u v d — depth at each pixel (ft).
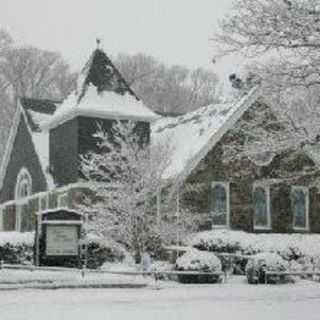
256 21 57.11
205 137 121.08
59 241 92.22
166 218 108.47
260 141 69.00
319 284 83.76
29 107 151.02
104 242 100.58
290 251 99.76
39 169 139.33
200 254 84.07
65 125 129.70
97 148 124.36
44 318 52.95
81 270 83.71
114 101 127.54
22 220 147.74
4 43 260.21
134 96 130.52
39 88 259.39
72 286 73.87
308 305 62.85
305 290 75.31
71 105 126.82
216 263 83.71
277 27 56.54
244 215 122.72
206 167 119.34
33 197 140.05
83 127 124.26
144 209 100.89
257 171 124.47
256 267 83.61
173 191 109.19
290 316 55.16
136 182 101.40
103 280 76.84
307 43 56.80
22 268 89.20
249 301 65.62
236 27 57.93
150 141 127.85
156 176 102.37
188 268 82.79
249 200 123.34
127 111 126.62
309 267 94.58
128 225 100.27
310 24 55.67
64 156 129.49
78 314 55.47
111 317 53.88
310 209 130.41
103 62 132.57
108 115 125.59
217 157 120.57
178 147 125.80
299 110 66.85
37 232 92.12
